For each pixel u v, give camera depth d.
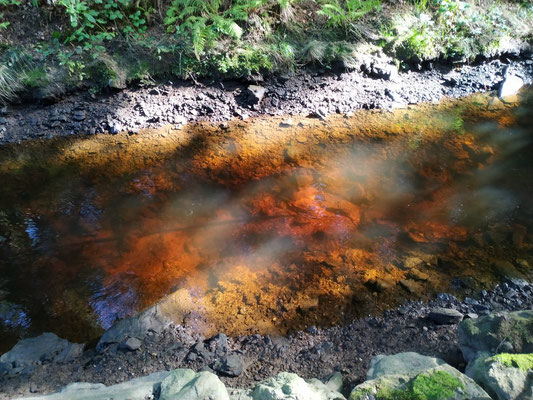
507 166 4.58
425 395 2.05
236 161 4.76
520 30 6.19
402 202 4.16
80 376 2.65
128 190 4.37
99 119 5.21
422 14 6.04
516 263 3.48
